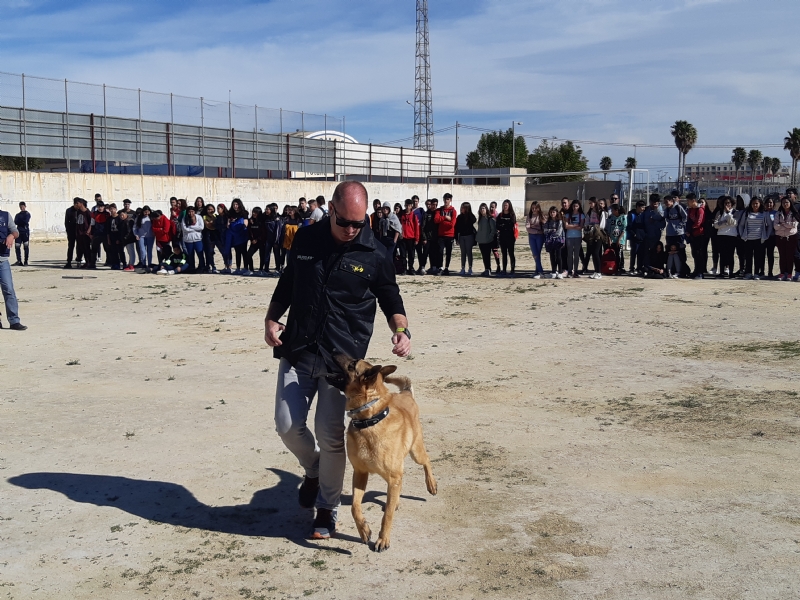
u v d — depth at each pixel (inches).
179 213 769.6
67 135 1280.8
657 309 506.9
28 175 1210.6
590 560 160.9
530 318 479.5
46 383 322.7
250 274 741.9
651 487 201.3
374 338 426.0
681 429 251.0
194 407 284.2
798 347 375.9
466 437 247.6
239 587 152.9
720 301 537.6
